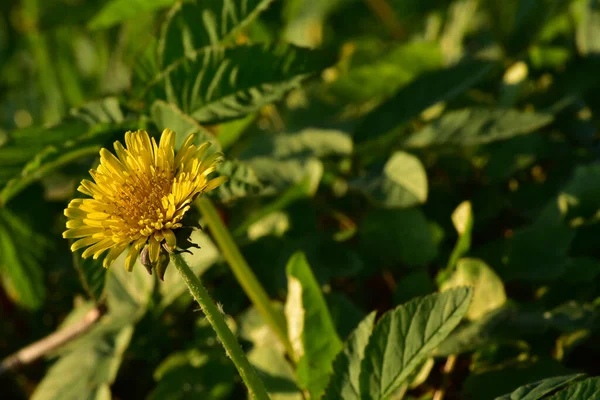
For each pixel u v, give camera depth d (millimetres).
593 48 555
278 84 474
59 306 562
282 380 474
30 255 558
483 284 472
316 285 453
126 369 528
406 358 426
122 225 417
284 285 509
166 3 515
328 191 549
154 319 515
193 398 491
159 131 466
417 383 460
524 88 554
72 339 521
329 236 515
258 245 524
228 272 524
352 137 533
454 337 458
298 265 453
